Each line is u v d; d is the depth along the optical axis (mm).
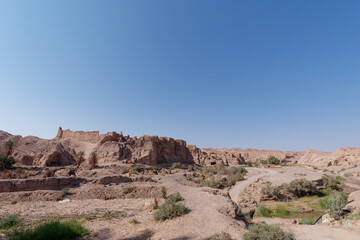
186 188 31734
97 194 28469
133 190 30125
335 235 13117
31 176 36469
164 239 10086
